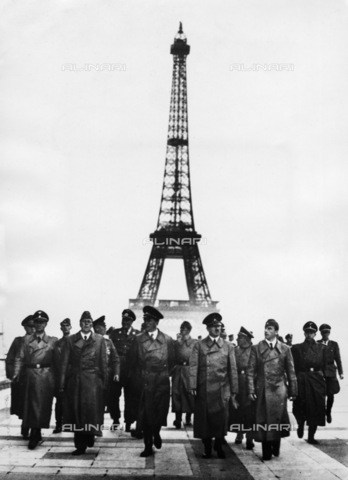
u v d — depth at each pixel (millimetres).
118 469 14164
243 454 16203
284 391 15633
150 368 15852
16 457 15359
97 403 15820
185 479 13469
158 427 15703
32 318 17984
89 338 16109
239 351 17797
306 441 18078
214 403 15422
